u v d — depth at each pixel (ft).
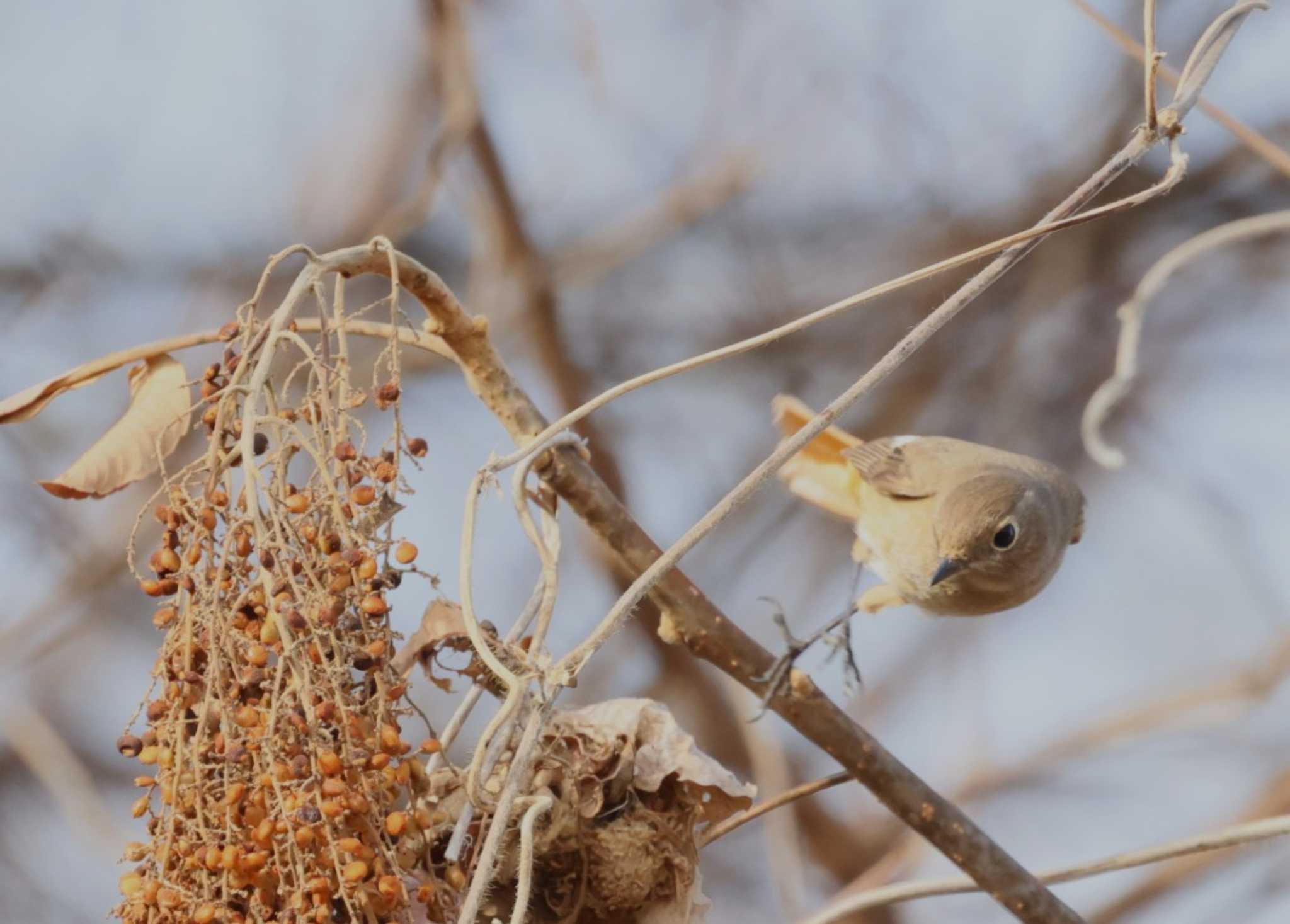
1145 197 17.92
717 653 19.61
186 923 14.16
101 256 44.91
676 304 48.24
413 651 16.39
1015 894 20.17
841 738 19.72
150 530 42.22
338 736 14.49
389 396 15.33
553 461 18.86
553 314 39.47
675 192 43.11
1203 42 18.72
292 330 17.10
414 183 41.01
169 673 14.94
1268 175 48.03
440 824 16.85
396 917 14.44
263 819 14.21
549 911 17.25
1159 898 43.19
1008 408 48.34
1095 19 24.64
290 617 14.08
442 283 17.90
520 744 16.10
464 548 15.69
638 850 17.30
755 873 43.52
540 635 16.25
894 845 43.09
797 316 47.55
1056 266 47.73
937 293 47.24
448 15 35.14
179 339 18.24
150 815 14.87
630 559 19.26
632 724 17.62
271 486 14.58
